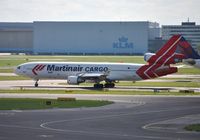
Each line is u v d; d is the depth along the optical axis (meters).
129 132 154.00
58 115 189.62
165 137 145.75
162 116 189.62
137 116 189.25
